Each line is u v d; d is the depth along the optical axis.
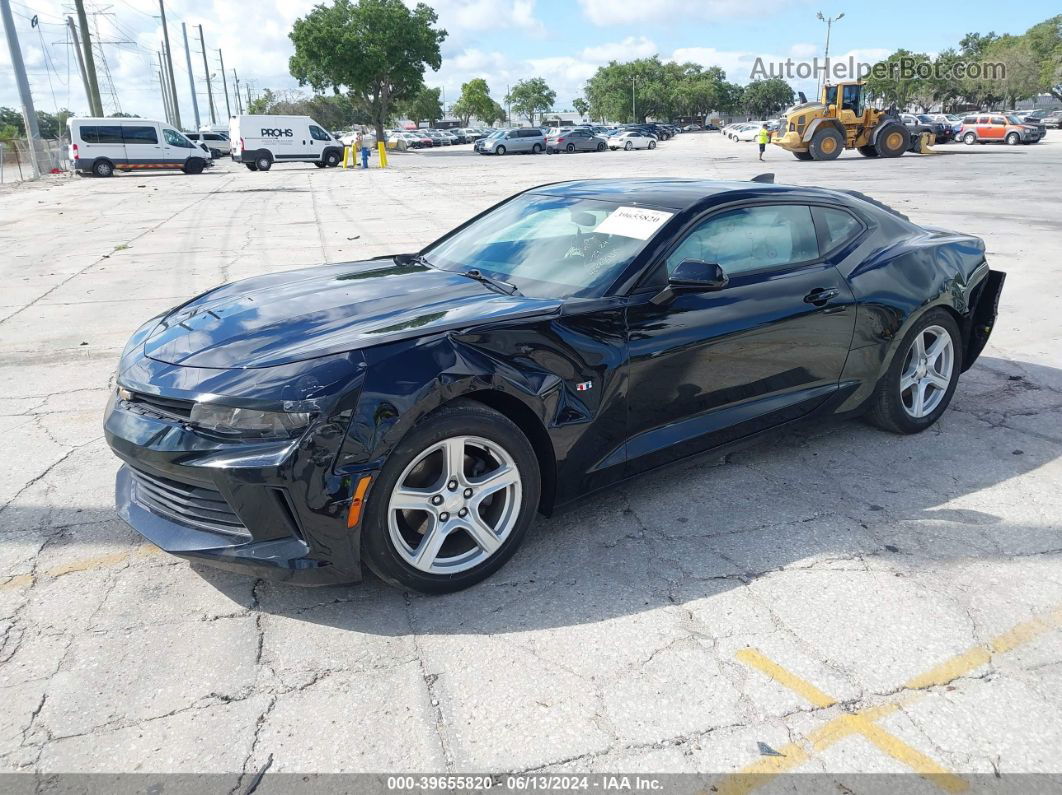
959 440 4.38
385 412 2.58
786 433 3.91
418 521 2.89
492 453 2.89
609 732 2.26
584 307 3.11
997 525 3.43
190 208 17.55
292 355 2.69
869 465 4.05
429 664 2.55
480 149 45.75
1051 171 22.28
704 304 3.39
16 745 2.21
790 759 2.17
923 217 13.00
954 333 4.40
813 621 2.77
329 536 2.57
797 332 3.69
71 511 3.58
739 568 3.10
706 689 2.43
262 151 34.38
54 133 95.00
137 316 7.33
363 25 50.25
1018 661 2.56
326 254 10.66
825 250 3.96
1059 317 7.03
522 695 2.41
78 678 2.48
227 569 2.68
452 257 3.96
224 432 2.55
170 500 2.81
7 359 5.98
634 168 27.72
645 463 3.37
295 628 2.73
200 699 2.39
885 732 2.26
